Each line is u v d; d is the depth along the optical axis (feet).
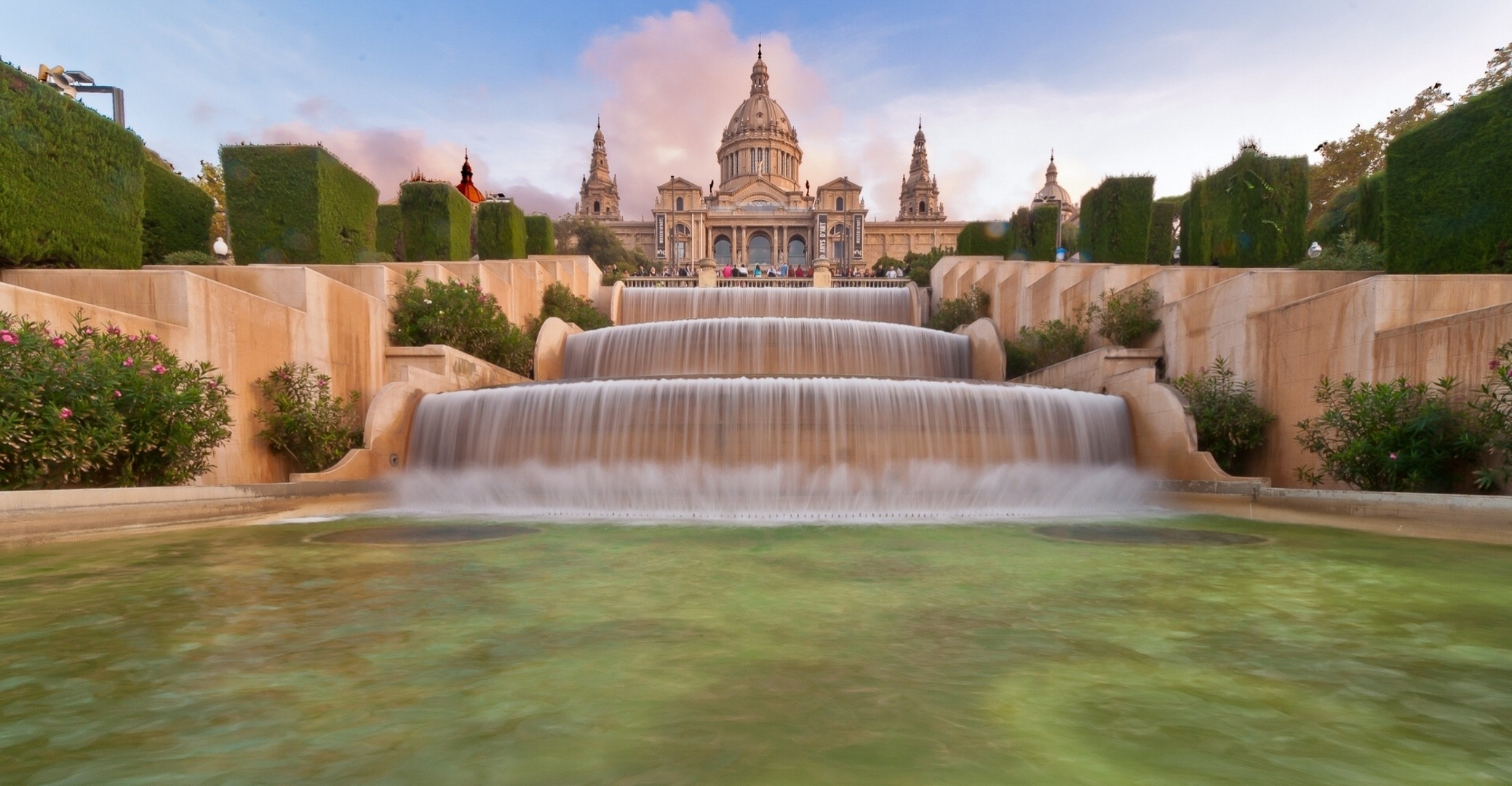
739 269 202.08
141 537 24.59
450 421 39.55
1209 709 9.73
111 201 43.16
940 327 81.51
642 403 36.96
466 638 12.67
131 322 30.60
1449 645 12.55
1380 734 8.93
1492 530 23.27
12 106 36.83
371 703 9.75
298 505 32.17
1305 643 12.66
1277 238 63.62
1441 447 27.91
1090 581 17.71
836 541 24.20
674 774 7.80
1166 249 96.32
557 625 13.56
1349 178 134.62
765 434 36.40
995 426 37.76
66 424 24.77
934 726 9.11
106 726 8.95
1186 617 14.34
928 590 16.78
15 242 36.91
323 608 14.71
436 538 24.79
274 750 8.33
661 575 18.37
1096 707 9.77
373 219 71.46
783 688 10.37
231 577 17.80
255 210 60.95
